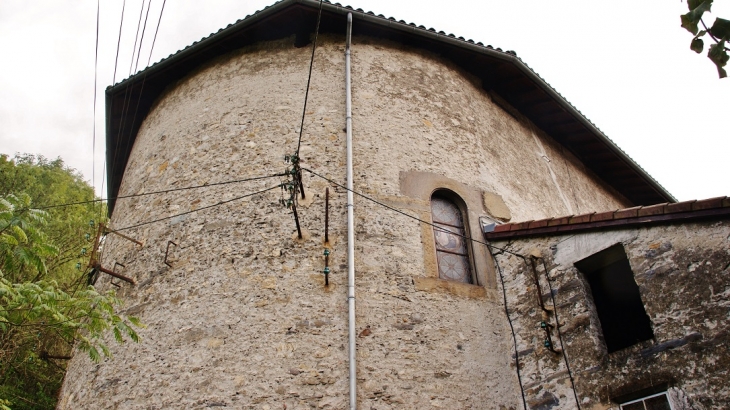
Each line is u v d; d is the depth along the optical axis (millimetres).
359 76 9000
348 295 6574
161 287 7191
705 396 5246
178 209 7941
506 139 10016
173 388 6211
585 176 12023
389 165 8031
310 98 8656
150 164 9086
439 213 8078
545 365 6570
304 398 5895
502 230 7750
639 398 5730
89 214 13797
